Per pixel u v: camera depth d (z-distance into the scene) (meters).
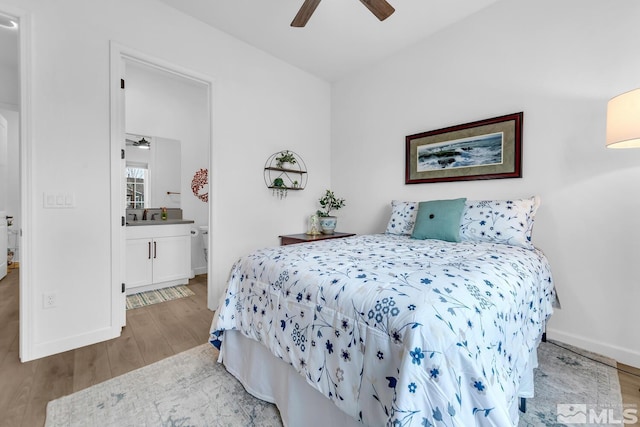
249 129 2.87
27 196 1.69
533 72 2.10
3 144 3.59
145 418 1.25
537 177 2.08
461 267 1.20
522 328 1.16
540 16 2.06
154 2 2.20
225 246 2.68
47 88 1.74
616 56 1.77
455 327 0.77
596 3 1.83
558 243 2.00
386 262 1.33
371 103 3.27
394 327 0.80
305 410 1.14
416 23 2.53
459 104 2.52
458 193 2.53
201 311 2.55
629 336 1.74
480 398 0.70
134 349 1.87
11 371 1.59
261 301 1.37
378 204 3.22
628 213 1.74
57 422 1.22
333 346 0.98
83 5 1.87
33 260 1.71
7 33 2.55
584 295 1.90
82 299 1.89
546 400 1.37
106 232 1.98
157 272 3.14
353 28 2.59
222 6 2.29
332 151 3.74
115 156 2.01
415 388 0.71
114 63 2.00
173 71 2.32
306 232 3.47
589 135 1.87
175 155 3.73
